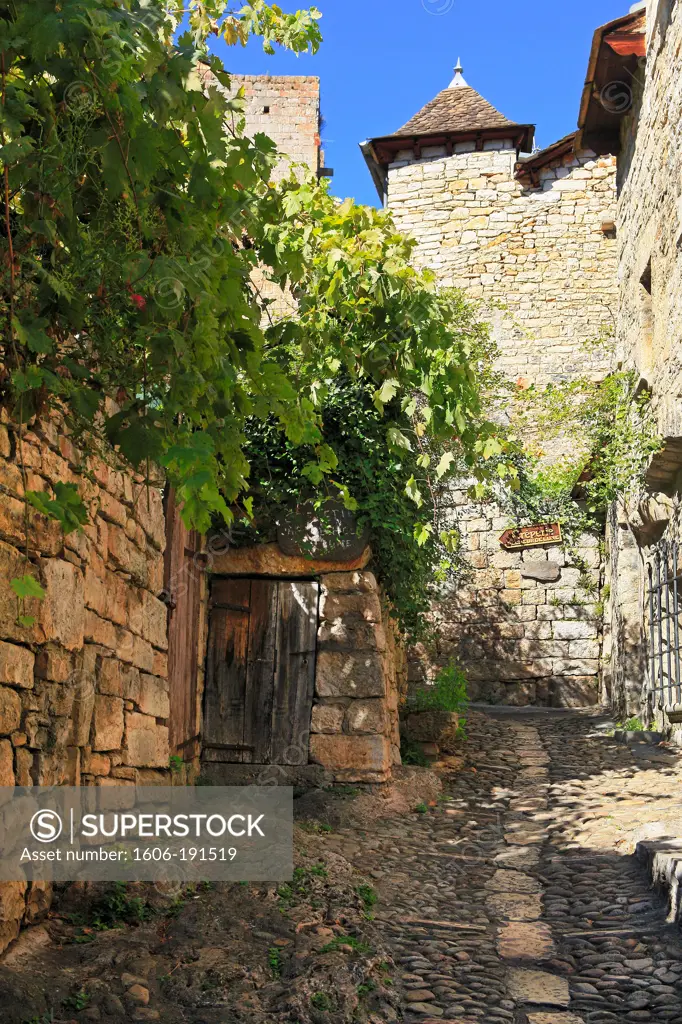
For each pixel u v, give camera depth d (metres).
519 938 4.84
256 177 3.17
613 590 13.47
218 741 7.77
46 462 4.07
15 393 2.80
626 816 7.17
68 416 3.34
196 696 7.61
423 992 4.13
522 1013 3.97
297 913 4.72
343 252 5.05
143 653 5.53
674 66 8.69
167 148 2.88
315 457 7.79
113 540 4.97
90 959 3.74
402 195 17.05
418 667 15.40
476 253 16.69
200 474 2.52
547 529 15.32
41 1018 3.23
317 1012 3.66
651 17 9.94
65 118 2.60
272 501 7.93
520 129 16.50
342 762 7.61
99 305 2.88
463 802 7.95
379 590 8.49
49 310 2.76
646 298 11.12
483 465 6.67
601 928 4.96
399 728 9.46
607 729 11.33
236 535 7.95
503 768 9.23
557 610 15.24
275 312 8.14
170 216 2.88
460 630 15.42
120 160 2.59
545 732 11.33
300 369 4.91
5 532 3.67
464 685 10.95
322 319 5.11
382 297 5.12
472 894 5.64
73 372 2.88
